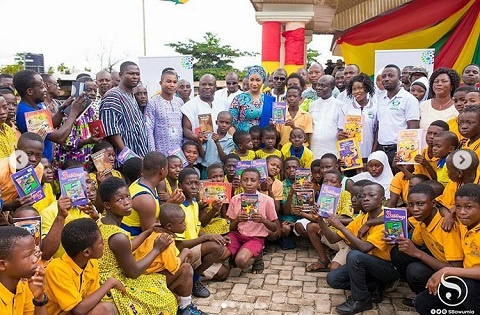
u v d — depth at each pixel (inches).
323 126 241.3
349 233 163.9
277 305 163.9
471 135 153.4
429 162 181.2
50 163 173.5
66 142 191.8
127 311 123.3
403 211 143.9
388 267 159.5
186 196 175.6
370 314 157.2
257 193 198.7
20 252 92.7
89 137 194.1
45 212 141.6
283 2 444.1
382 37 404.2
